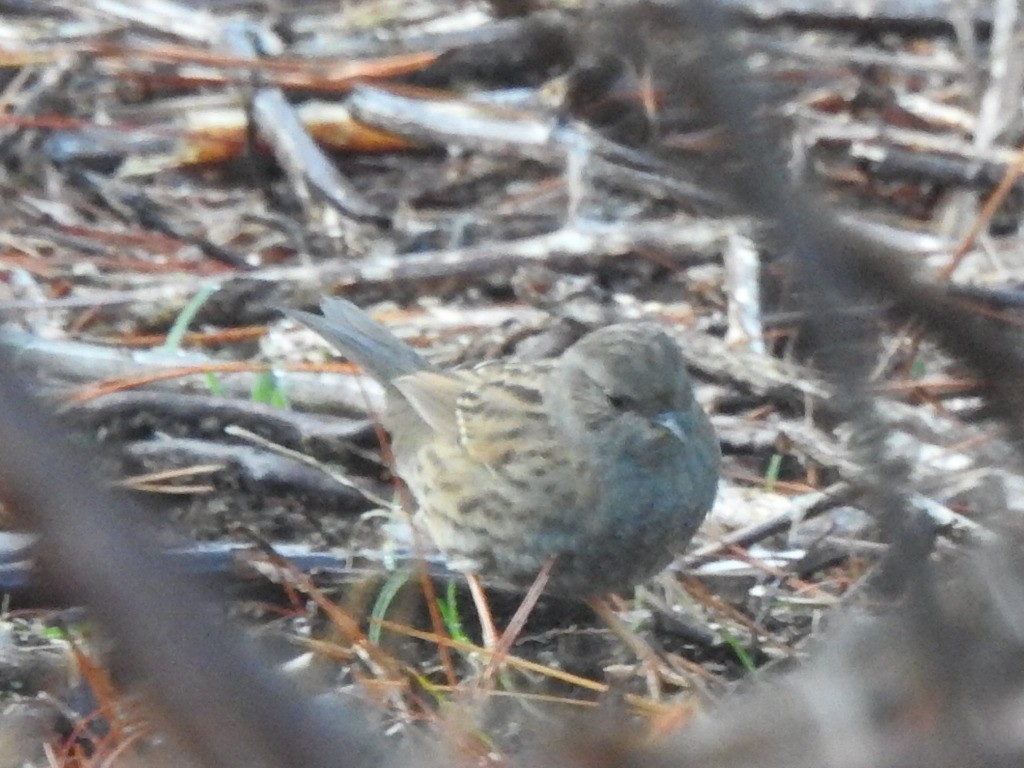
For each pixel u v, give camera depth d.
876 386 2.10
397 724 6.73
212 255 11.37
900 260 1.91
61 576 1.72
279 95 12.41
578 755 1.80
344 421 9.53
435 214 12.02
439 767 2.05
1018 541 1.90
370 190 12.28
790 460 9.44
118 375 9.64
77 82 13.09
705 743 1.77
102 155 12.47
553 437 8.27
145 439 9.38
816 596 8.20
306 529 8.86
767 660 7.83
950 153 11.71
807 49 12.41
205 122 12.63
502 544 8.42
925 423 8.62
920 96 12.68
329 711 1.87
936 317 1.95
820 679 1.80
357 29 13.66
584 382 8.20
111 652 1.84
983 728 1.78
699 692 7.09
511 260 10.88
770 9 12.80
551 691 7.71
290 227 11.83
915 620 1.83
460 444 8.59
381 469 9.52
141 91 13.07
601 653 8.12
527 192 12.10
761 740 1.76
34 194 12.00
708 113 1.82
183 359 9.81
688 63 1.80
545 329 10.47
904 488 2.07
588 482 8.17
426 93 12.58
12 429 1.71
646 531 8.21
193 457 9.02
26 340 9.58
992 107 11.95
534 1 12.70
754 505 9.05
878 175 11.74
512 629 7.88
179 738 1.74
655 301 10.81
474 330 10.59
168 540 1.99
